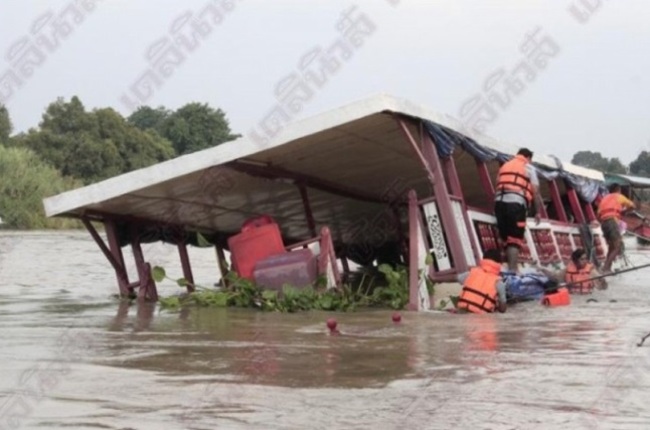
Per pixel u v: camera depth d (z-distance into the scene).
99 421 4.86
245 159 12.40
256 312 10.97
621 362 6.62
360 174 15.34
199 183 12.95
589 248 20.33
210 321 9.83
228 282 12.90
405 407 5.16
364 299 12.12
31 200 39.09
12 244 29.44
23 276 17.89
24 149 41.94
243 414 5.00
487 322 9.62
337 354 7.11
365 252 20.59
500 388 5.66
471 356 6.97
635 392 5.54
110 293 14.32
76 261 22.36
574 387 5.68
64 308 11.55
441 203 12.04
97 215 13.58
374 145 13.01
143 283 13.38
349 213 19.19
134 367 6.48
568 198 22.94
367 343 7.78
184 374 6.18
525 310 11.15
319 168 13.96
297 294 11.27
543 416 4.94
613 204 18.69
